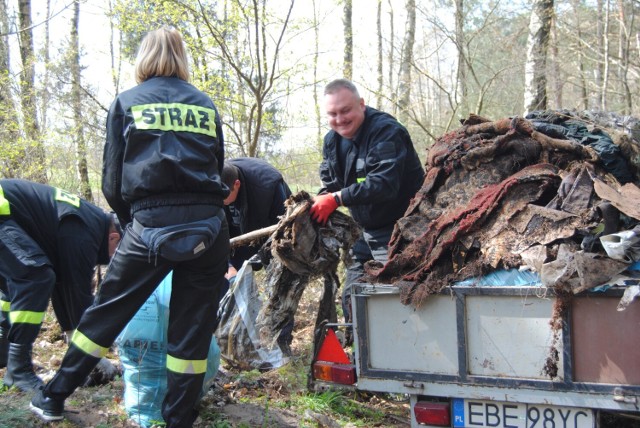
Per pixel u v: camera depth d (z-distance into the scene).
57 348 5.21
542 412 3.06
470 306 3.17
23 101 11.88
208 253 3.22
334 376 3.55
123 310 3.26
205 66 9.27
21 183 4.11
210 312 3.32
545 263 3.04
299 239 3.84
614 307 2.91
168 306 3.63
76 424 3.57
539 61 12.12
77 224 4.12
